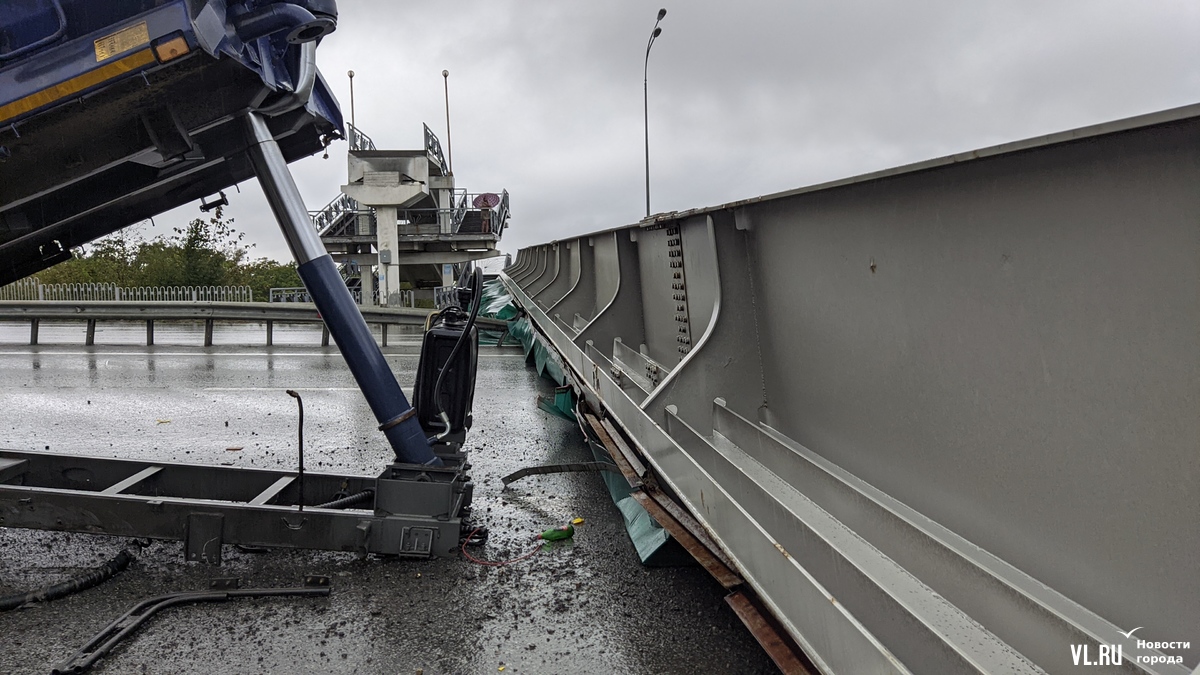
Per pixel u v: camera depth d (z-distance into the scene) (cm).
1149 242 138
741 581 244
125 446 603
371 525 355
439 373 411
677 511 307
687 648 275
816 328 297
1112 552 153
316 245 378
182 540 348
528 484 501
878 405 252
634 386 475
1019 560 183
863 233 254
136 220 479
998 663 164
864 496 238
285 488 388
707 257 404
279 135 433
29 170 344
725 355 359
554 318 873
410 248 2938
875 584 162
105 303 1308
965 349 201
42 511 341
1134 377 144
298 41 351
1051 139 141
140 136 352
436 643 281
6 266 471
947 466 214
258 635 287
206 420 709
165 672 259
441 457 408
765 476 304
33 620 297
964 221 197
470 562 361
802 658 205
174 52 297
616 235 649
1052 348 167
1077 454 162
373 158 2544
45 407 768
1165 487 139
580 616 303
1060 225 161
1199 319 128
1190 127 126
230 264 4456
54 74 302
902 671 120
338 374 1019
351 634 289
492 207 2928
